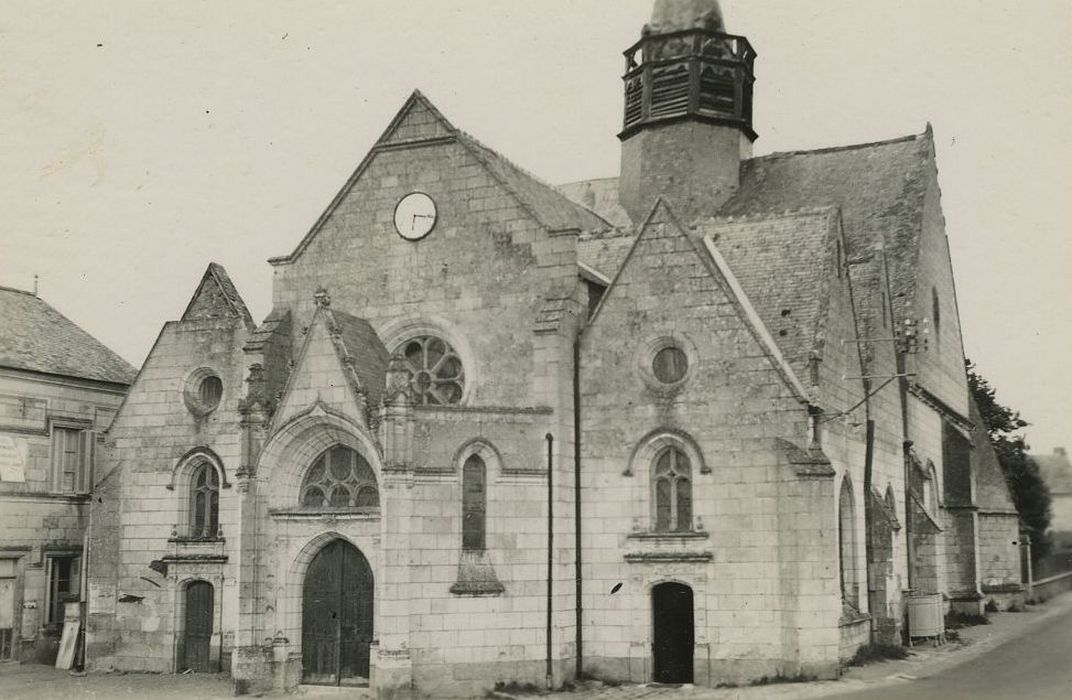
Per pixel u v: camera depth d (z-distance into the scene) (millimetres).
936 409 47625
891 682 28578
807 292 33125
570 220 38469
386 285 33906
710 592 29875
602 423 31516
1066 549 72812
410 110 34344
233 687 31016
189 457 36531
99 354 43906
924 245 47031
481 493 30219
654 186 47875
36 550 39969
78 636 37125
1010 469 64188
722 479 30125
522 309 32312
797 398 29656
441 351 33312
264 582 30938
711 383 30562
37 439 40375
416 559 29156
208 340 36938
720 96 48156
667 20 48469
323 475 31656
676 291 31281
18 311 42375
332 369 30859
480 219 33094
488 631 29484
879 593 34594
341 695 29484
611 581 30891
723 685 29359
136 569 36625
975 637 40375
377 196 34375
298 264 35094
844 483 32969
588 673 30703
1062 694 26484
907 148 48562
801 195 48406
